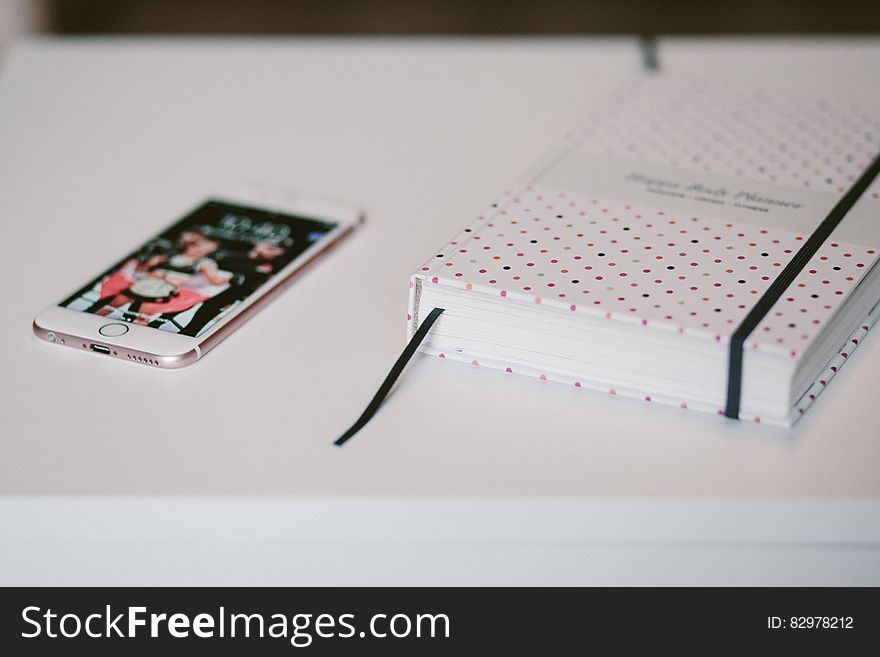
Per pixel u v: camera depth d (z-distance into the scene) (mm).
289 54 1207
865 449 634
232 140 1027
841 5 2727
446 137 1029
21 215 903
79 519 613
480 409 672
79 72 1171
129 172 973
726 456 631
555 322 675
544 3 2801
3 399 683
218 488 613
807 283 682
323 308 776
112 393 689
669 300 665
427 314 708
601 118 934
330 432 655
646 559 627
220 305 755
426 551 627
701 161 854
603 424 658
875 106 1047
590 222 756
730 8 2736
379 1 2836
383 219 894
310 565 633
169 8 2797
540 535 614
